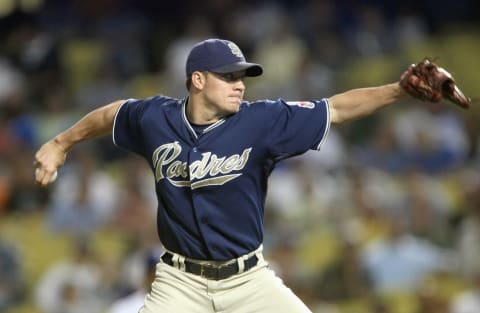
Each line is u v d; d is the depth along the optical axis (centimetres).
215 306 2284
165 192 2291
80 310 4653
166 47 7275
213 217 2256
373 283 4756
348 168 5678
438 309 4334
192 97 2300
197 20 7281
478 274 4609
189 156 2259
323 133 2261
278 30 7044
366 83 6862
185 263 2297
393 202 5209
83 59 7419
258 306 2291
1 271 5062
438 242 5006
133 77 7069
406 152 5922
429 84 2200
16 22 7462
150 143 2317
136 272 4284
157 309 2292
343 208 5281
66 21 7706
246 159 2253
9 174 5812
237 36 7200
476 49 7675
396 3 7888
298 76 6662
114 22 7619
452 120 6134
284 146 2264
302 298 4509
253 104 2308
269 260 4625
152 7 7756
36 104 6544
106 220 5406
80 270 4728
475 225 4947
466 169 5984
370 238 5075
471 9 8038
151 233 4888
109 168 5994
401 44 7506
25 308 4975
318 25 7231
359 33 7350
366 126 6119
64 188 5484
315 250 5081
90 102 6688
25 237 5400
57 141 2475
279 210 5169
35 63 6850
